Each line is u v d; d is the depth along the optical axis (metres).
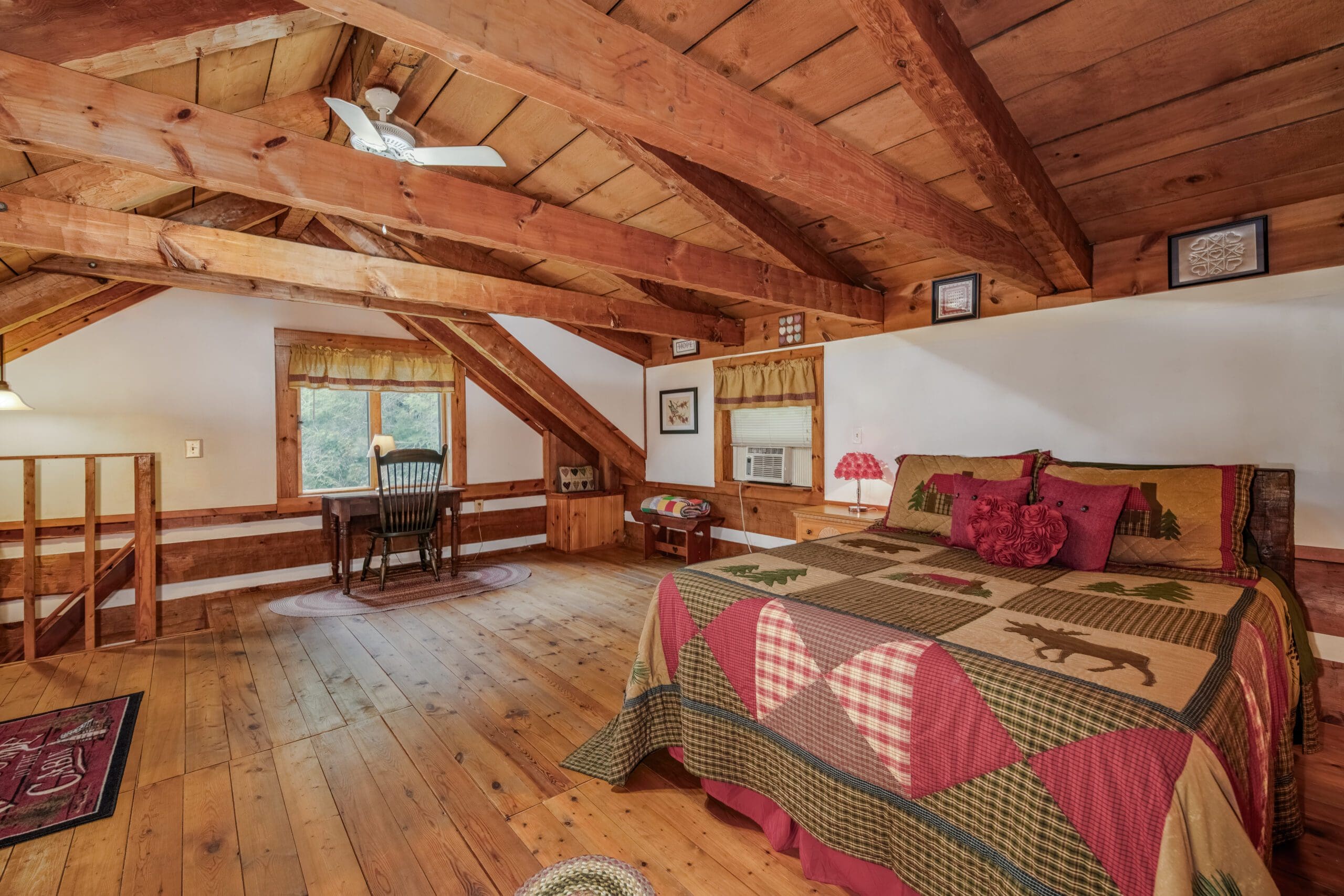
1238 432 2.64
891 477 3.94
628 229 2.78
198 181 1.74
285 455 4.79
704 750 1.99
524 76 1.28
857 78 2.02
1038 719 1.30
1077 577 2.30
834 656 1.68
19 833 1.83
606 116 1.45
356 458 5.21
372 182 2.07
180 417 4.33
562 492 6.06
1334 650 2.45
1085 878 1.18
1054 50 1.87
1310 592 2.49
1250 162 2.29
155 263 2.50
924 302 3.72
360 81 2.30
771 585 2.16
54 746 2.35
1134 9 1.72
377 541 5.26
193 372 4.38
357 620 3.92
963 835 1.37
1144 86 2.00
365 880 1.66
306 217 3.96
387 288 3.16
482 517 5.81
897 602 1.95
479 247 4.16
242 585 4.59
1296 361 2.50
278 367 4.76
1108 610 1.87
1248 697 1.40
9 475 3.81
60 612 3.67
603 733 2.42
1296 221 2.49
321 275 2.94
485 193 2.34
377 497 4.62
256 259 2.74
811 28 1.84
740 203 2.84
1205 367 2.72
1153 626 1.71
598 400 5.66
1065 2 1.71
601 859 1.74
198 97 2.22
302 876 1.67
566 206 3.25
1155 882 1.08
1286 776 1.74
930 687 1.48
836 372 4.27
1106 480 2.68
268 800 2.01
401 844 1.80
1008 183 2.21
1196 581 2.23
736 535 5.15
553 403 5.45
